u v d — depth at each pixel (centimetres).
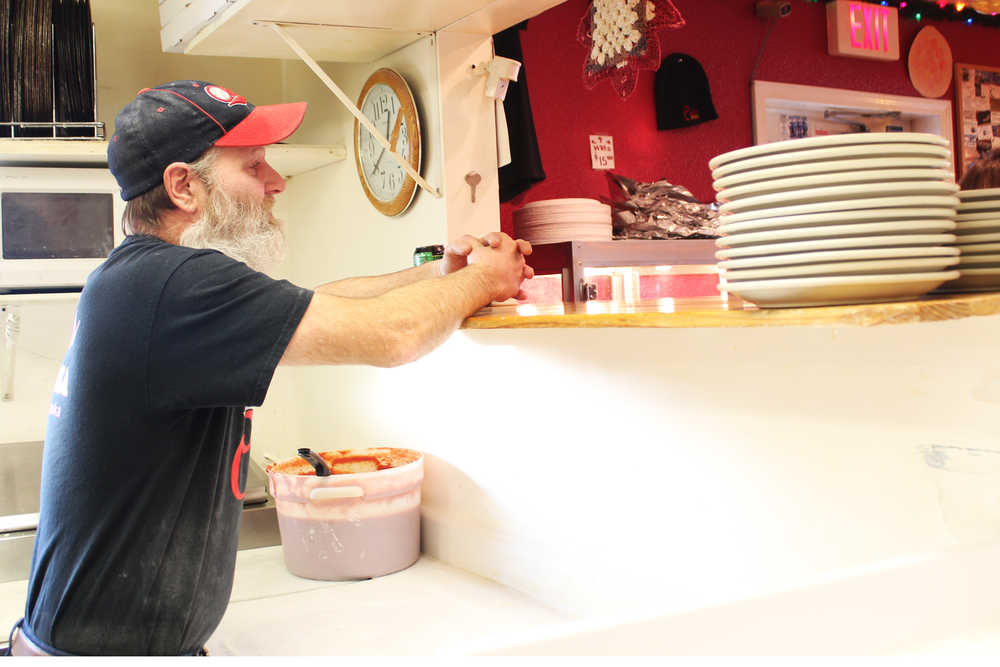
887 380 92
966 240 88
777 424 104
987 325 82
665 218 364
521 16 195
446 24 201
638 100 414
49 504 118
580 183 398
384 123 227
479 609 148
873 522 94
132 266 117
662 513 122
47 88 251
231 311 113
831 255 77
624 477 130
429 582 164
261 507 211
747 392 108
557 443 144
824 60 470
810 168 78
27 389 278
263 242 137
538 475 149
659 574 123
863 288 79
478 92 211
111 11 285
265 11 189
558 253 324
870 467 94
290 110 138
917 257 77
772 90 450
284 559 186
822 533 100
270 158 253
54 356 281
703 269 358
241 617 151
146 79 290
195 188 130
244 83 303
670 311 101
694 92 415
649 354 123
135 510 116
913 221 77
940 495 87
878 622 69
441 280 140
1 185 233
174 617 120
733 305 126
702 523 116
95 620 116
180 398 113
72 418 115
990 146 532
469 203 211
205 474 122
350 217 258
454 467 174
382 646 134
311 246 290
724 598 66
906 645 67
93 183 242
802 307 83
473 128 211
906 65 500
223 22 197
